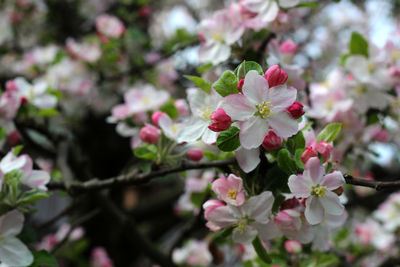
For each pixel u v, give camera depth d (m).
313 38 1.44
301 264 0.86
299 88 0.86
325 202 0.74
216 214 0.75
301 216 0.77
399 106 0.94
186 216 1.27
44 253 0.79
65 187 0.85
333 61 1.22
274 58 0.86
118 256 1.73
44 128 1.04
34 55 1.35
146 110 0.91
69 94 1.32
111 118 0.92
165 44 1.68
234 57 0.87
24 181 0.79
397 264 1.16
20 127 0.95
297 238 0.77
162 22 2.22
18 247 0.77
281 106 0.73
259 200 0.75
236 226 0.75
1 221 0.77
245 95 0.73
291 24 0.91
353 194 1.38
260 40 0.86
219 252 0.93
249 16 0.85
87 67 1.37
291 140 0.76
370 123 0.94
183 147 0.85
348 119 0.92
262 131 0.73
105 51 1.37
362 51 0.92
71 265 1.43
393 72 0.91
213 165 0.78
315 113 0.92
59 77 1.26
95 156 1.88
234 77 0.74
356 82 0.93
